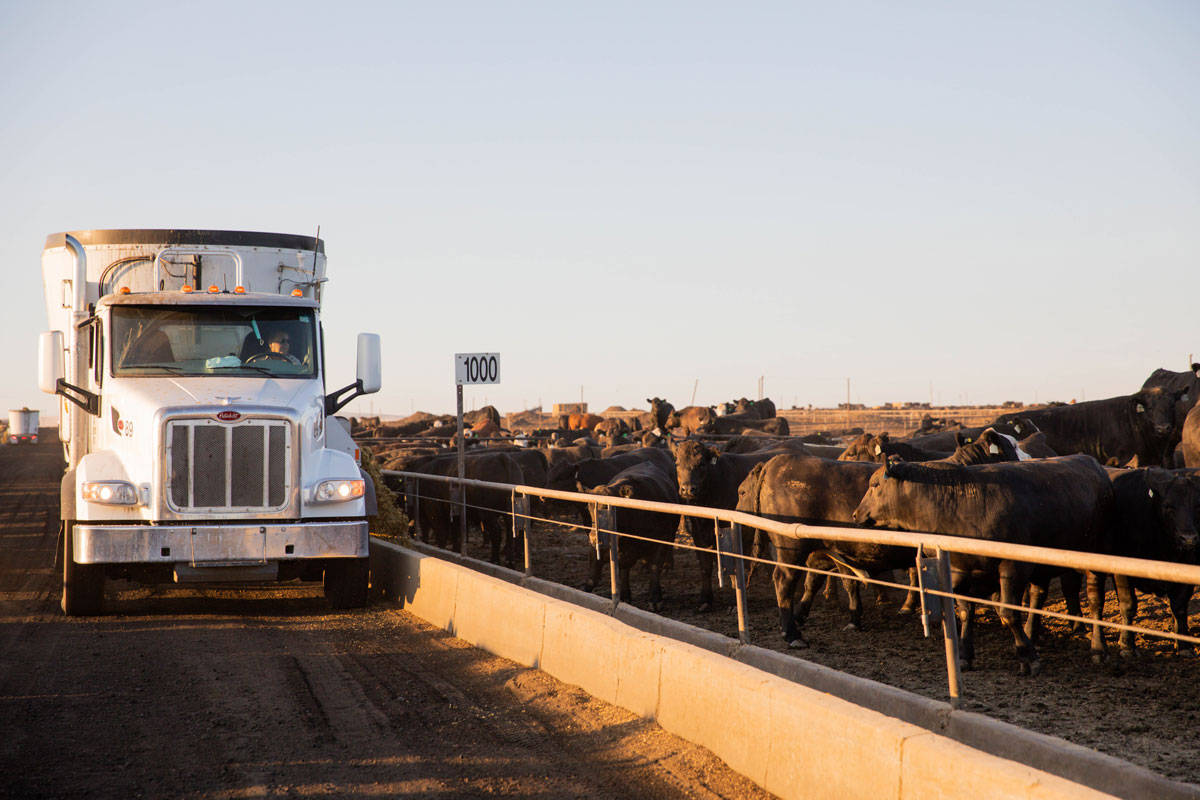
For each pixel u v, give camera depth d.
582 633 8.15
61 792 5.76
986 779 4.43
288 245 13.91
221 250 13.50
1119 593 9.57
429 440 37.09
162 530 10.91
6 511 26.52
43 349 12.12
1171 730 6.93
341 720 7.38
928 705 6.04
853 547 9.95
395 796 5.78
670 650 6.99
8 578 14.98
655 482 13.00
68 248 13.16
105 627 11.10
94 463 11.28
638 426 48.53
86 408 12.27
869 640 10.30
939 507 8.78
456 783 6.00
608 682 7.71
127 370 11.99
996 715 7.36
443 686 8.48
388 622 11.62
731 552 7.91
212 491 11.13
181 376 12.02
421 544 15.36
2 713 7.43
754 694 6.03
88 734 6.95
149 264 13.52
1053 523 8.84
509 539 16.88
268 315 12.59
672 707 6.88
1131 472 9.62
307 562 12.76
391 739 6.90
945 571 5.82
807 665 7.17
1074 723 7.13
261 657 9.59
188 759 6.43
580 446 25.97
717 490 13.04
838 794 5.28
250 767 6.28
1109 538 9.67
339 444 13.14
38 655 9.52
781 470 10.44
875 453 9.52
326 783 5.99
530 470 19.38
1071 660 9.21
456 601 10.81
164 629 11.02
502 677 8.69
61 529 12.24
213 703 7.84
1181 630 9.41
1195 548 8.88
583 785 5.96
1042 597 9.59
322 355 12.93
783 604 10.28
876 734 5.05
